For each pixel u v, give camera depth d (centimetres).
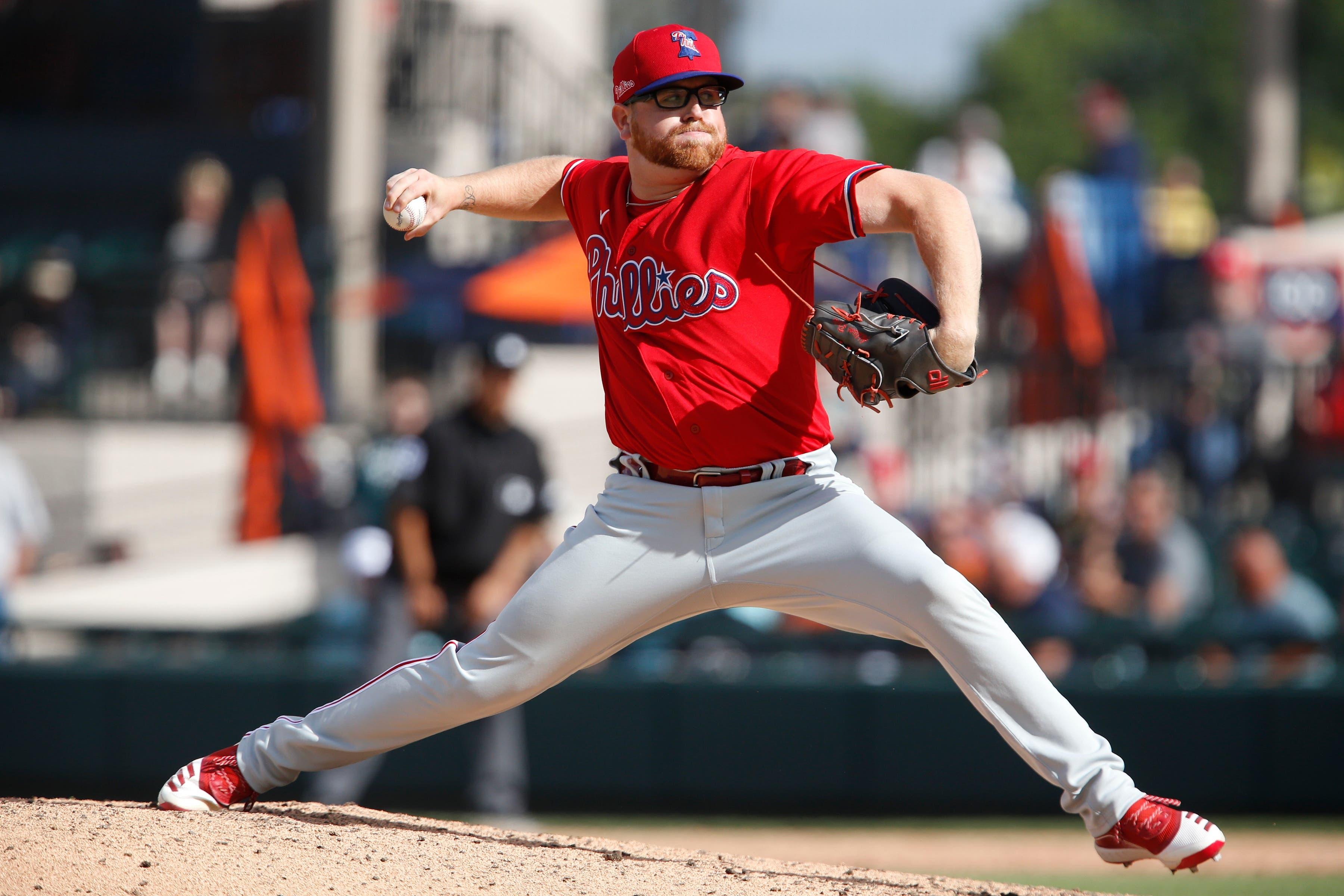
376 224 4119
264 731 1331
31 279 3869
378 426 3775
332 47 4241
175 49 5497
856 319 1068
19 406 3828
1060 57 16325
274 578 3634
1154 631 3097
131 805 1353
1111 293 3650
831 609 1170
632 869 1235
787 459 1138
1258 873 2256
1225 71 15062
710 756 3045
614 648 1212
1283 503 3609
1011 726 1153
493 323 3847
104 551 3738
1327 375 3625
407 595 2427
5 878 1091
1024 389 3531
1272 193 5553
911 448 3559
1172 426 3569
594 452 4012
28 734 3173
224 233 4344
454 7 4697
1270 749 2927
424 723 1252
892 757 3011
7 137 5191
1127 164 4119
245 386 3550
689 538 1149
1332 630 3058
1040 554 3216
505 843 1325
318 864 1159
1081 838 2731
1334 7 13462
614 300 1151
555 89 4831
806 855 2506
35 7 5538
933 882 1302
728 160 1123
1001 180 4256
